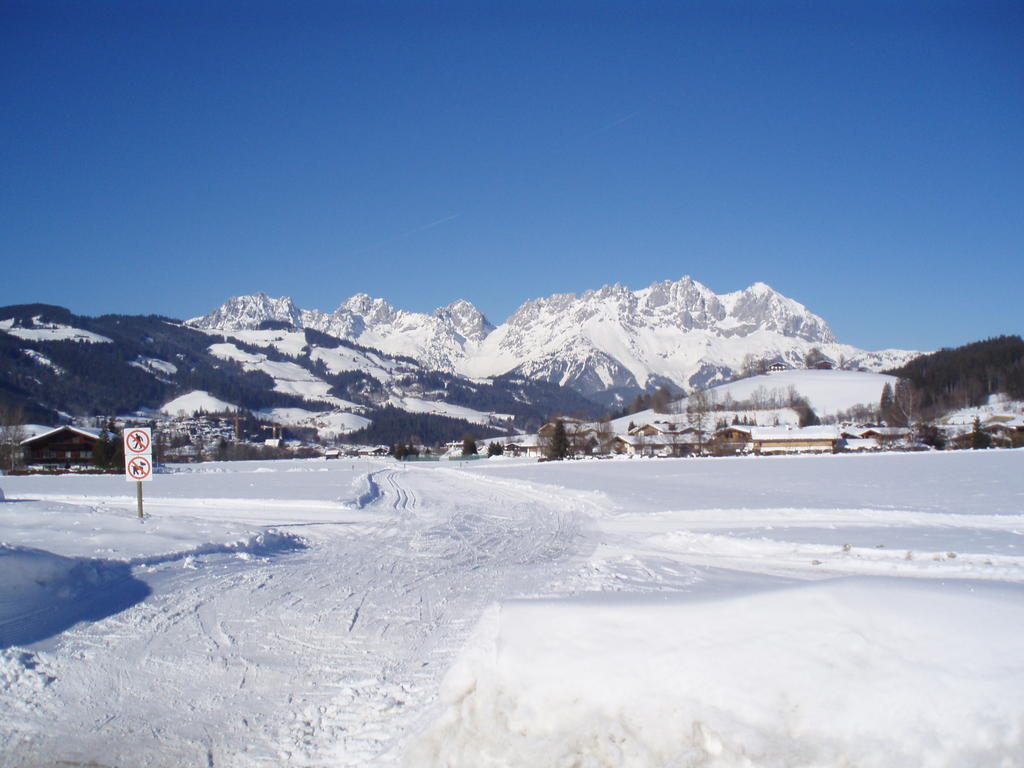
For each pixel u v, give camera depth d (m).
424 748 4.95
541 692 4.70
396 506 30.12
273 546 16.00
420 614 9.73
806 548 14.51
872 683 4.20
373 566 13.64
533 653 4.91
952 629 4.36
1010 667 4.11
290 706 6.50
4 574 9.02
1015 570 11.83
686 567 12.76
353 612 9.80
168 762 5.49
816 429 103.44
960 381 133.25
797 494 30.39
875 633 4.44
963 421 107.56
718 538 15.88
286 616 9.53
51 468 82.88
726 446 100.31
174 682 7.09
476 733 4.77
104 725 6.12
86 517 18.23
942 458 59.56
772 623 4.65
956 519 19.94
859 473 44.72
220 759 5.53
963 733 3.92
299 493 37.25
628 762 4.34
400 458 126.62
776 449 99.56
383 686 6.94
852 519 20.36
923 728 3.99
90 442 87.56
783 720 4.21
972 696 4.02
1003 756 3.83
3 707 6.42
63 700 6.61
